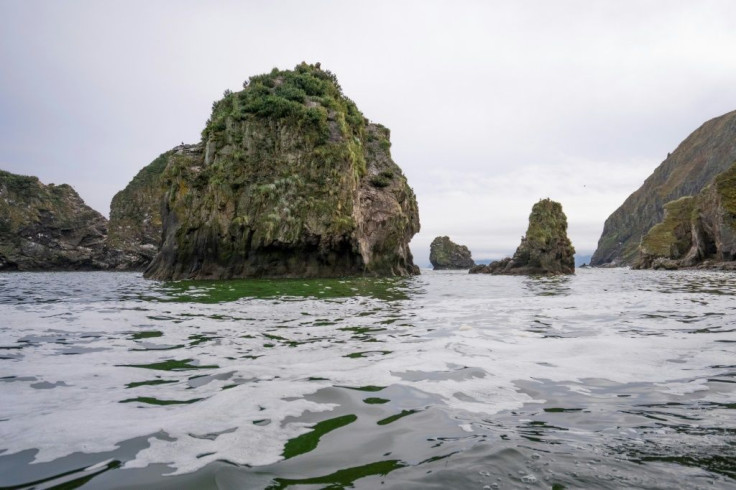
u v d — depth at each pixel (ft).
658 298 49.21
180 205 104.63
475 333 25.91
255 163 108.78
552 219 161.48
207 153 109.70
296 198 107.76
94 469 9.03
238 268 102.37
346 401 13.64
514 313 35.91
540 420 11.80
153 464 9.26
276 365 18.35
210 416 12.28
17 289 66.54
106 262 237.45
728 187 200.23
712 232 214.07
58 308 39.04
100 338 24.45
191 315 34.14
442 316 33.94
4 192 225.97
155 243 241.96
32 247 224.74
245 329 27.58
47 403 13.43
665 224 272.92
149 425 11.55
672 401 13.33
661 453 9.46
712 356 19.43
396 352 20.71
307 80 133.59
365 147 149.59
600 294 56.59
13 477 8.66
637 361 18.61
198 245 102.17
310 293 55.52
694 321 30.35
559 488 7.95
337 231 108.88
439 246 367.25
